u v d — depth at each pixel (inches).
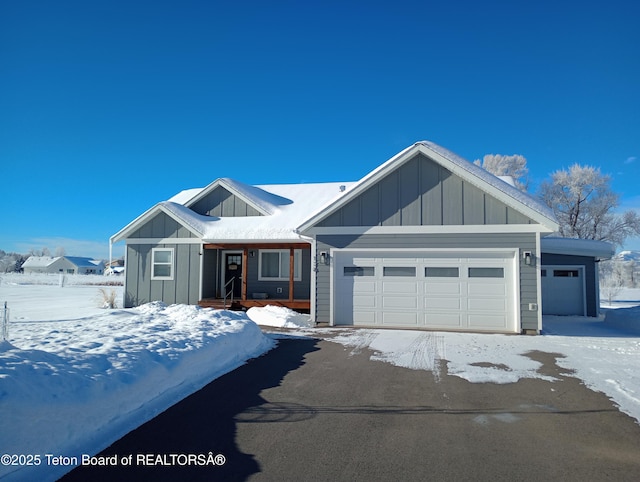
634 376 291.7
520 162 1461.6
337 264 543.2
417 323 518.0
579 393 253.1
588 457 167.9
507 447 176.7
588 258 698.2
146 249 716.0
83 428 177.2
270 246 670.5
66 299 911.7
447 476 151.6
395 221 529.3
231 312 458.3
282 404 230.1
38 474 149.1
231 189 761.0
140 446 174.4
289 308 645.9
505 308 497.0
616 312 570.3
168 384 247.1
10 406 149.6
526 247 493.4
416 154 527.5
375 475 151.9
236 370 307.3
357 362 333.1
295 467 157.5
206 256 709.9
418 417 211.6
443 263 515.8
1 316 542.3
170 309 501.4
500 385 269.7
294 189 874.1
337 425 200.1
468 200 513.0
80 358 224.4
